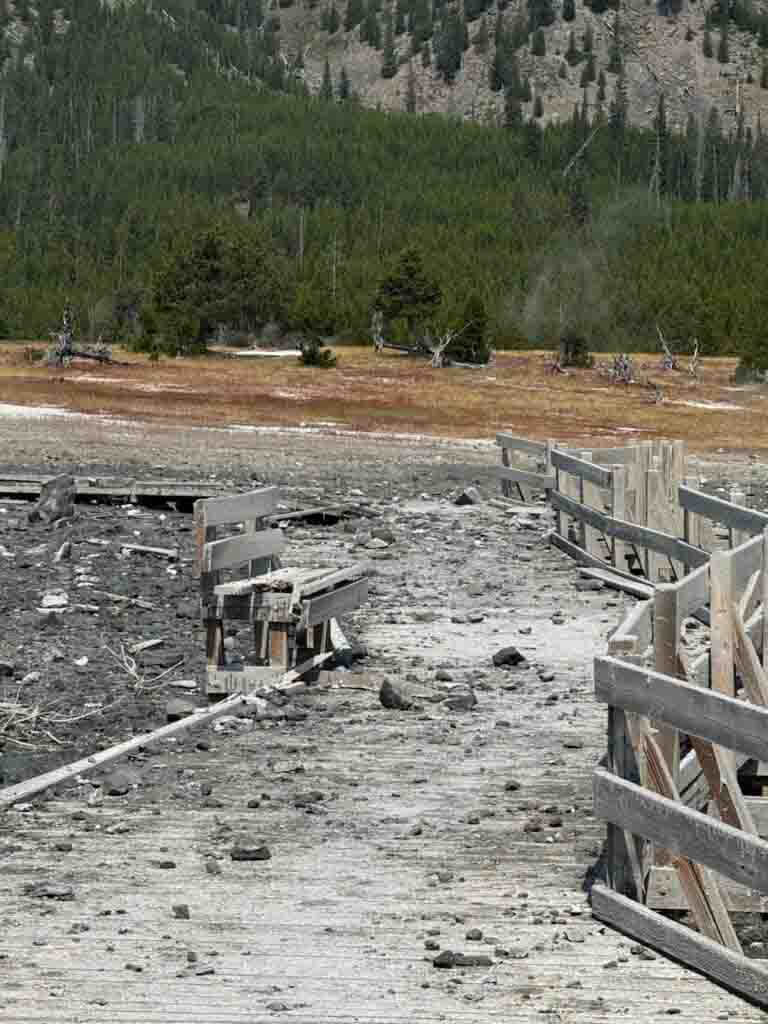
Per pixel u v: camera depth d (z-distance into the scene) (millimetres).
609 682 9570
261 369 97562
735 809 9203
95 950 8891
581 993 8289
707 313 155000
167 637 19859
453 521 31469
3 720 15422
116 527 29484
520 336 144500
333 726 14805
